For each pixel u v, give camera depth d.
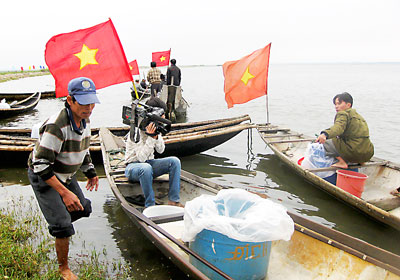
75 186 3.02
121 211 4.73
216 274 2.78
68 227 2.82
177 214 3.54
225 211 3.06
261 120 13.13
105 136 6.75
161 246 2.97
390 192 4.77
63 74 5.21
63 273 2.94
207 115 14.79
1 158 6.46
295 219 3.34
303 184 5.87
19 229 3.81
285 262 3.20
